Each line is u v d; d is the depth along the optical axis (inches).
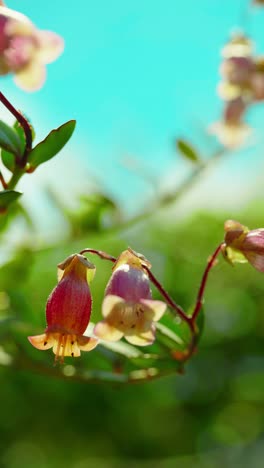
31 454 30.9
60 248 18.9
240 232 14.9
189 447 31.8
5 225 18.3
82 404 28.8
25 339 17.4
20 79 15.4
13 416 29.2
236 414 31.4
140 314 13.8
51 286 22.1
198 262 28.3
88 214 19.0
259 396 30.6
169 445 31.5
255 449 32.4
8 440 30.2
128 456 31.5
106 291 14.0
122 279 14.0
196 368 29.7
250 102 20.4
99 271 25.3
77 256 14.3
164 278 27.1
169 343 16.2
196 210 28.8
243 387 30.5
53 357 17.3
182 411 30.8
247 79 19.6
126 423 30.2
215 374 30.0
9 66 15.4
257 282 29.3
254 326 30.1
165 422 30.9
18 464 30.9
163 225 27.5
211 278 28.5
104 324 13.7
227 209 30.0
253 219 31.7
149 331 13.7
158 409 30.2
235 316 30.0
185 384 29.5
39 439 30.4
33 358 17.4
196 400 30.2
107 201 19.0
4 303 18.5
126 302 13.8
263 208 31.7
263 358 30.2
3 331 17.6
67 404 28.8
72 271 14.2
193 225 28.8
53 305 14.1
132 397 28.8
